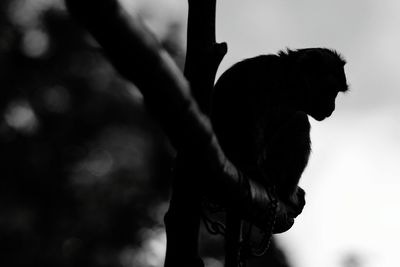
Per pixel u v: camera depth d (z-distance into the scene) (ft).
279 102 37.17
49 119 140.87
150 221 130.41
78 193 133.08
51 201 133.39
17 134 138.92
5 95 141.59
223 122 34.01
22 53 144.77
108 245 127.24
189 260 21.53
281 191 35.27
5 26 144.97
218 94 35.55
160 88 12.85
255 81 36.27
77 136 140.67
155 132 139.13
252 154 31.58
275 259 106.52
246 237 26.61
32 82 144.36
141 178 134.41
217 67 20.65
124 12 11.30
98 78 143.84
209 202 26.40
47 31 145.38
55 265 122.21
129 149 138.31
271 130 36.47
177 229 21.45
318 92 38.86
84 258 125.29
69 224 128.98
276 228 30.19
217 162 17.61
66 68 143.84
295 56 38.88
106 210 129.80
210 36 20.76
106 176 134.92
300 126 36.70
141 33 11.62
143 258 127.13
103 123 140.87
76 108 141.18
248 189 21.86
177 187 21.03
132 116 140.77
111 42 11.51
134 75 12.32
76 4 11.01
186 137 15.15
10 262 118.73
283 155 35.96
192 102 13.98
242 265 26.55
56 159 137.69
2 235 119.85
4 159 134.72
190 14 20.84
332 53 40.55
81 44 143.64
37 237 123.54
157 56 12.14
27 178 134.41
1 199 129.59
